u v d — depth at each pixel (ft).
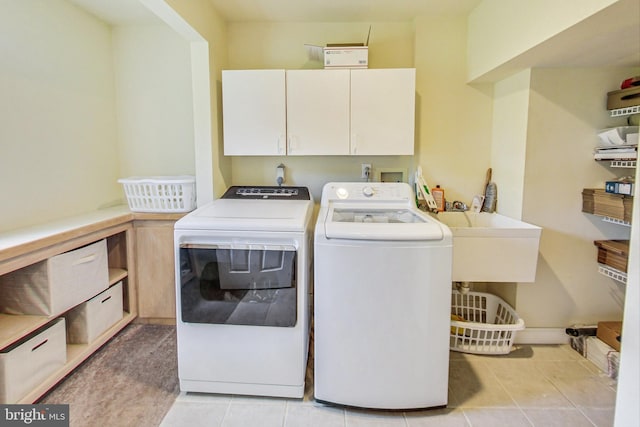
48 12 6.85
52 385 5.71
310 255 7.30
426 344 5.34
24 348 5.28
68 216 7.36
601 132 7.04
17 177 6.26
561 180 7.18
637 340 3.14
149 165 9.00
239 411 5.53
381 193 7.42
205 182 7.73
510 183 7.61
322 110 7.50
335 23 8.38
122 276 7.66
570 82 6.95
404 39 8.38
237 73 7.50
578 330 7.30
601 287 7.45
